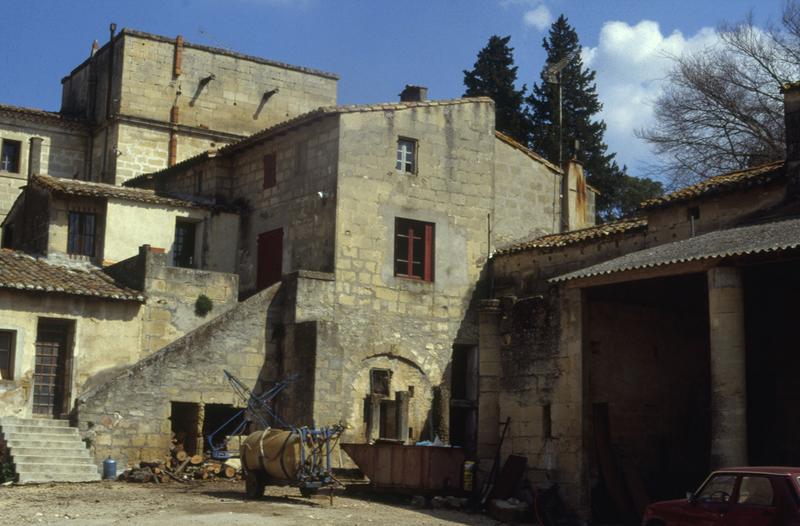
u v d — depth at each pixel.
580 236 30.77
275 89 45.94
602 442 22.23
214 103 44.81
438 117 33.97
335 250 31.23
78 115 46.03
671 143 45.47
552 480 22.44
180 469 27.02
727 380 18.83
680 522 15.73
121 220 33.19
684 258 19.70
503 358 24.45
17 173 42.88
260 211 34.88
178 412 29.52
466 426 33.34
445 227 33.62
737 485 15.02
